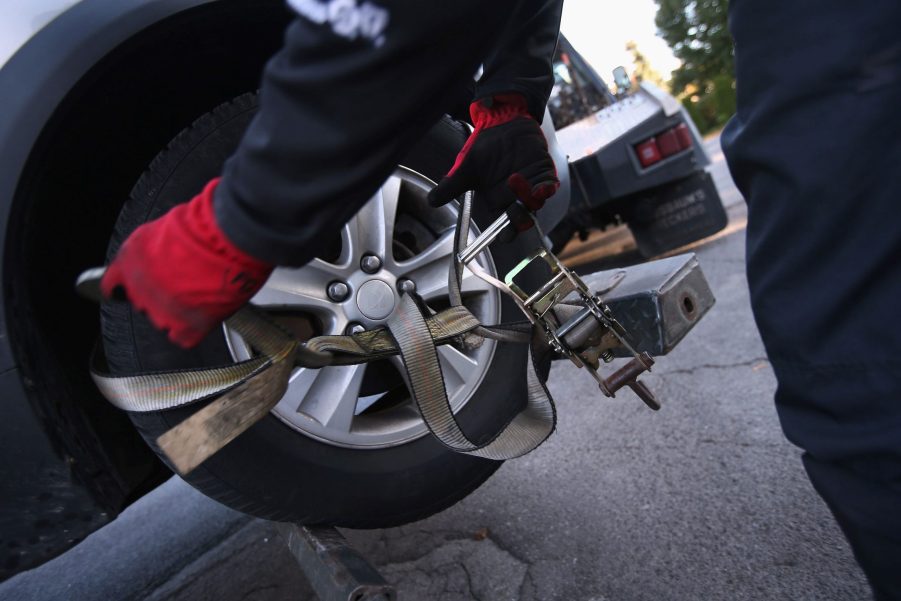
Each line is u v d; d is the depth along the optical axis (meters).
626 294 1.21
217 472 1.14
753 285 0.75
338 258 1.38
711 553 1.40
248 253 0.63
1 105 1.02
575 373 2.76
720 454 1.81
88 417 1.17
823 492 0.72
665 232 3.80
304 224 0.64
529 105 1.23
